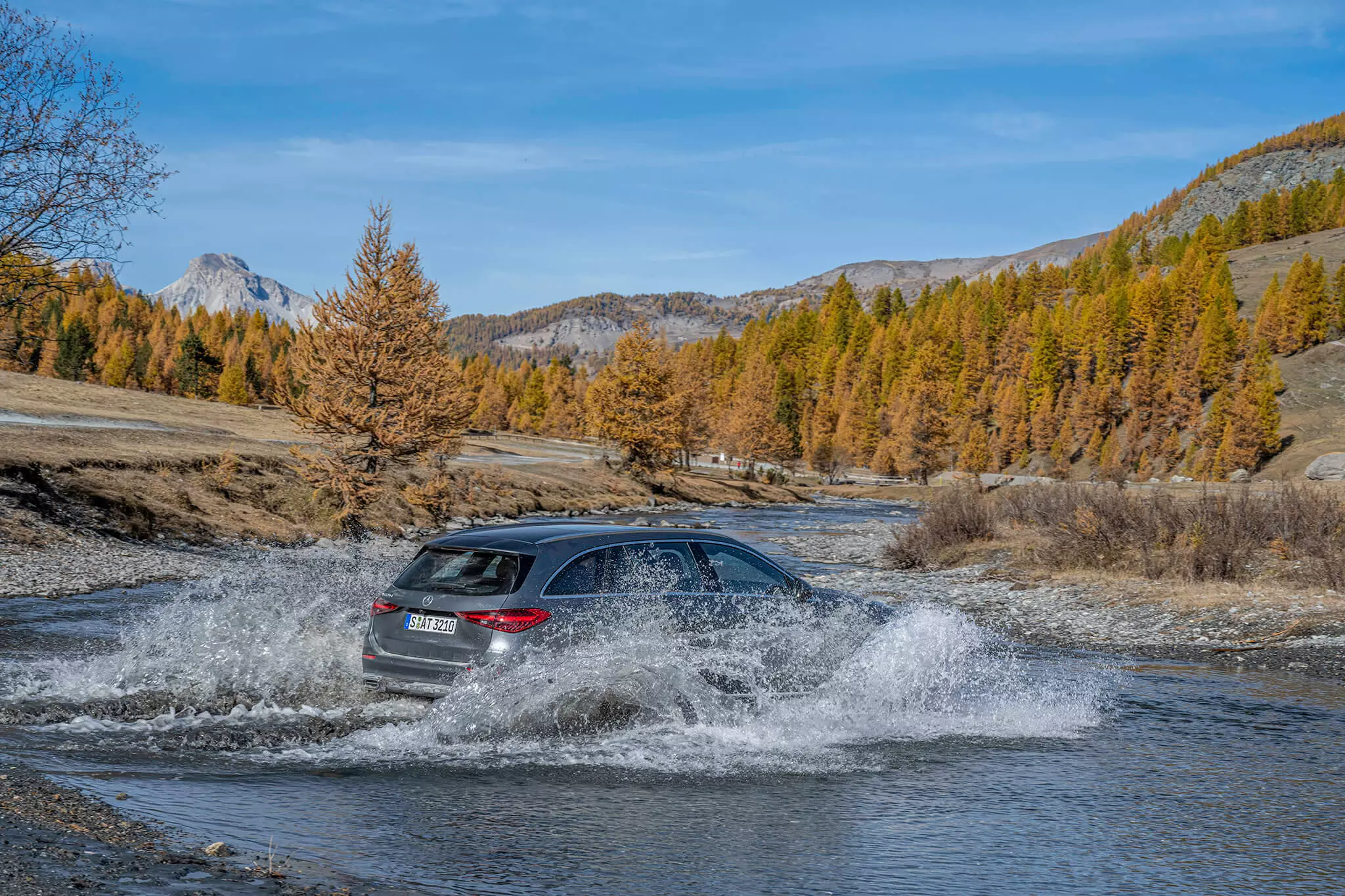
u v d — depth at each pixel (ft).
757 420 428.15
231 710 23.88
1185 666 36.76
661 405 267.39
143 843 13.85
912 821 16.85
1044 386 607.78
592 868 13.99
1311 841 15.98
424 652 23.38
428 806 16.89
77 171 74.69
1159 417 531.91
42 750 19.58
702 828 16.12
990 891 13.44
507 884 13.21
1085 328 630.33
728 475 405.39
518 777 19.11
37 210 74.33
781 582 27.68
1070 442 539.29
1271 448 466.70
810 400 650.84
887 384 640.58
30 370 399.65
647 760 20.67
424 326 120.88
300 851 14.16
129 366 484.33
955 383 642.22
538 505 184.55
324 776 18.75
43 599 49.39
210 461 115.24
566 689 22.82
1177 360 558.97
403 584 24.66
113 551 73.92
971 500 85.20
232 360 519.19
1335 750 23.06
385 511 130.62
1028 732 24.73
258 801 16.78
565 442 479.00
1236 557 57.67
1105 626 47.62
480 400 128.98
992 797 18.54
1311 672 35.12
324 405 111.86
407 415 115.14
